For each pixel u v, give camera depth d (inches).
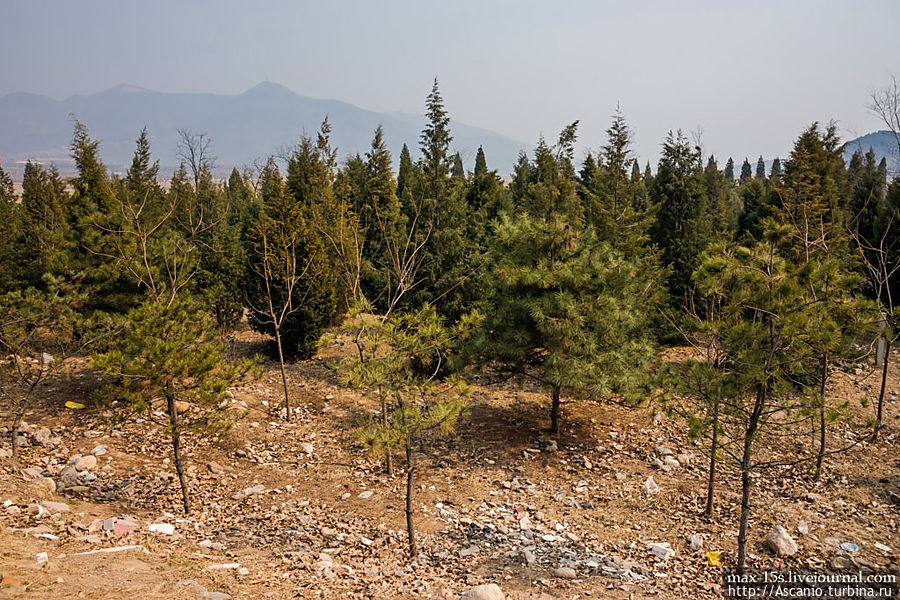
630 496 415.8
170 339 354.0
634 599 278.5
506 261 505.4
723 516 383.6
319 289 717.9
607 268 484.1
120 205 572.4
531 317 483.2
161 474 418.0
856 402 575.2
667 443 510.6
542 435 523.8
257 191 1715.1
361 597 262.2
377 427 331.3
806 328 284.2
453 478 442.0
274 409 565.3
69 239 609.6
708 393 310.2
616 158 962.1
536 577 301.1
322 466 457.1
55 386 565.9
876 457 468.4
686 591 291.1
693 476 446.9
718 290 319.6
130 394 341.4
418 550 331.3
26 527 296.8
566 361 459.2
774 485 427.2
